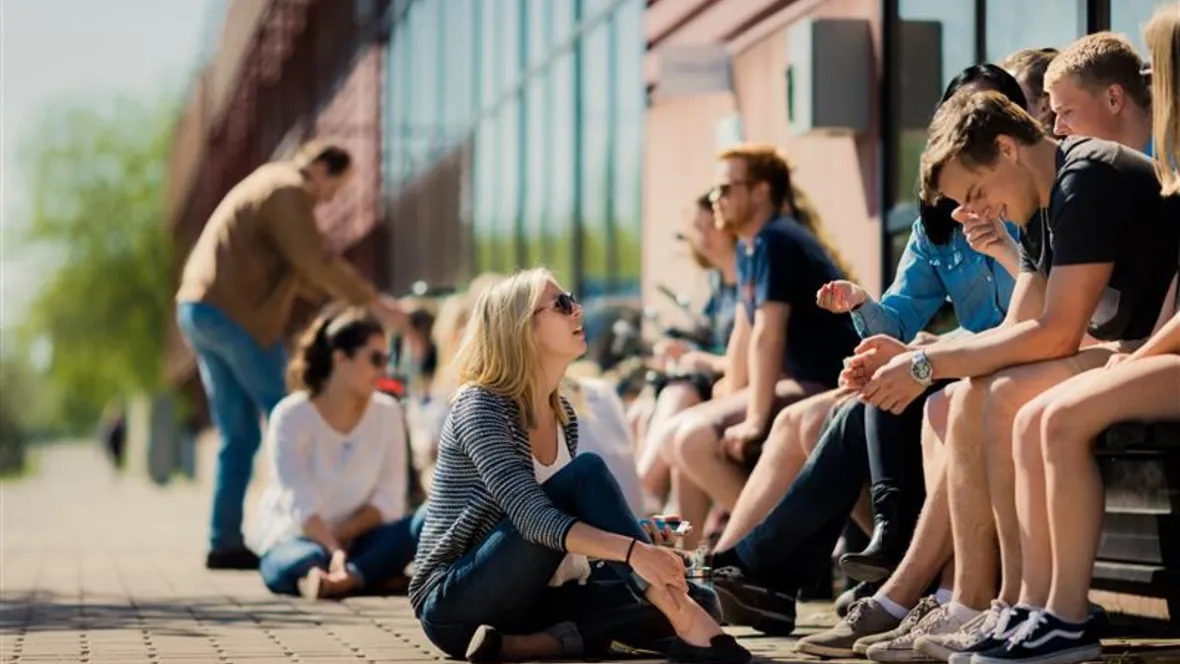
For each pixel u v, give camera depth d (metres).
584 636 6.58
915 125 10.24
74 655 7.11
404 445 10.54
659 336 13.16
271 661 6.84
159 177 83.50
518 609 6.52
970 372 6.07
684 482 9.31
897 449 6.93
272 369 12.65
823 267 8.73
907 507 6.93
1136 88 6.60
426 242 23.42
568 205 16.75
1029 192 6.05
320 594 9.80
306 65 33.41
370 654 7.07
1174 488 6.42
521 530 6.29
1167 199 5.98
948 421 6.23
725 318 10.37
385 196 26.48
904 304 7.45
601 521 6.29
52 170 83.81
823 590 9.17
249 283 12.66
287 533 10.16
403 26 25.03
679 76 12.75
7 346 90.00
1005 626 5.77
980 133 6.02
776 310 8.61
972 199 6.09
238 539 12.57
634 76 14.84
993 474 5.97
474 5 20.62
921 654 6.17
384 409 10.47
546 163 17.53
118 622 8.53
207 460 48.16
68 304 82.50
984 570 6.16
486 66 20.06
